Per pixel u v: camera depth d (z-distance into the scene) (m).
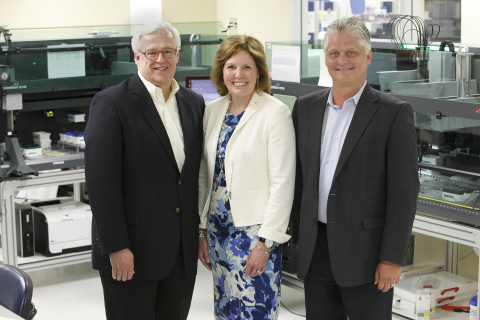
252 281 2.19
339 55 1.89
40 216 3.70
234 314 2.28
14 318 1.66
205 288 3.62
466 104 2.40
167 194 2.13
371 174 1.91
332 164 1.97
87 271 3.99
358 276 1.95
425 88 2.62
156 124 2.11
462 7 3.90
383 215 1.95
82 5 5.74
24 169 3.38
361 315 2.03
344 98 1.96
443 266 3.27
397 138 1.87
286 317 3.20
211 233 2.27
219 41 4.13
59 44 3.53
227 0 6.08
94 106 2.10
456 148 2.59
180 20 6.12
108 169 2.03
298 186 2.19
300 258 2.07
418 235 3.60
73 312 3.32
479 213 2.45
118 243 2.04
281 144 2.10
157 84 2.14
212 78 2.25
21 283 1.84
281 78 3.25
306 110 2.06
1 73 3.33
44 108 3.63
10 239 3.41
